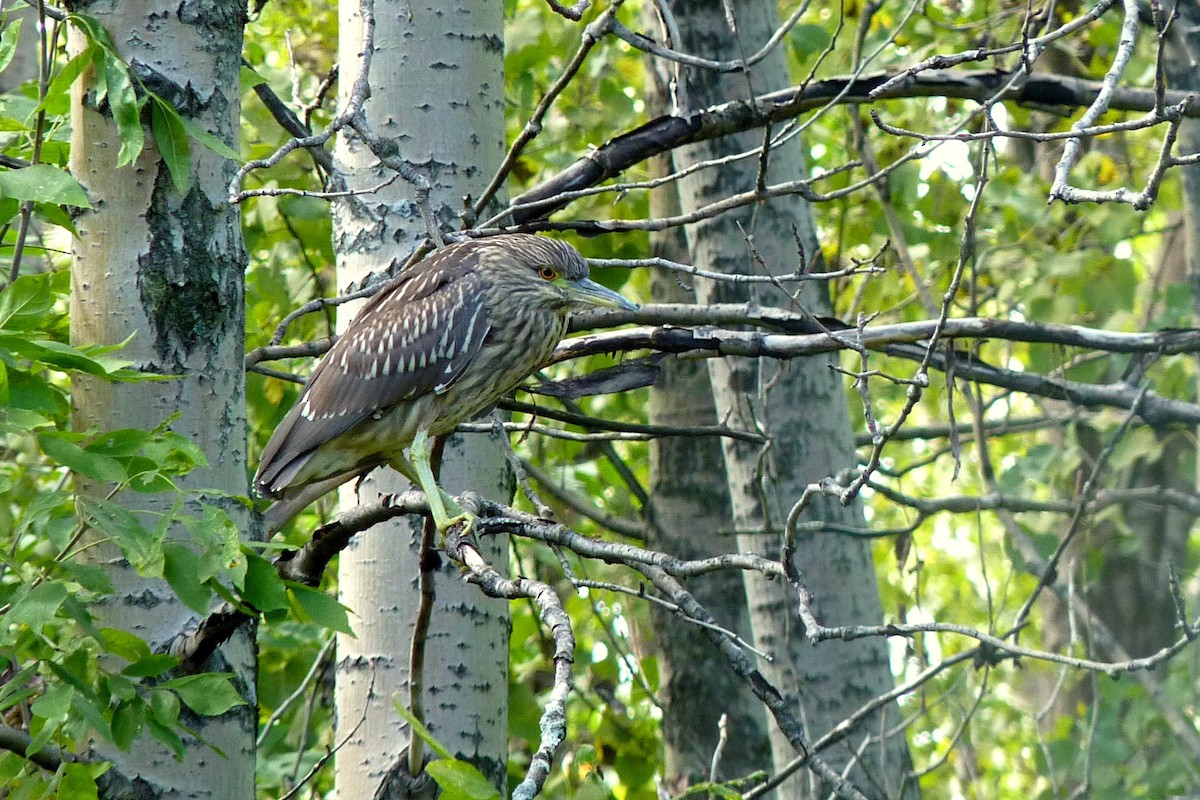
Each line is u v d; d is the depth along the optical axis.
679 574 6.44
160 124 7.12
